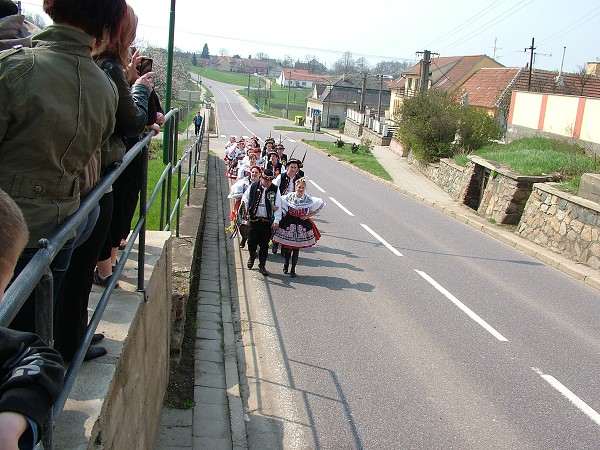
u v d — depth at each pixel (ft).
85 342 7.91
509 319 29.40
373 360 23.58
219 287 30.94
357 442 17.80
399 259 40.11
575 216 42.93
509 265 40.81
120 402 9.64
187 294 23.44
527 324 28.86
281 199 33.40
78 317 9.32
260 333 25.54
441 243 46.26
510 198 52.95
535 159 56.95
